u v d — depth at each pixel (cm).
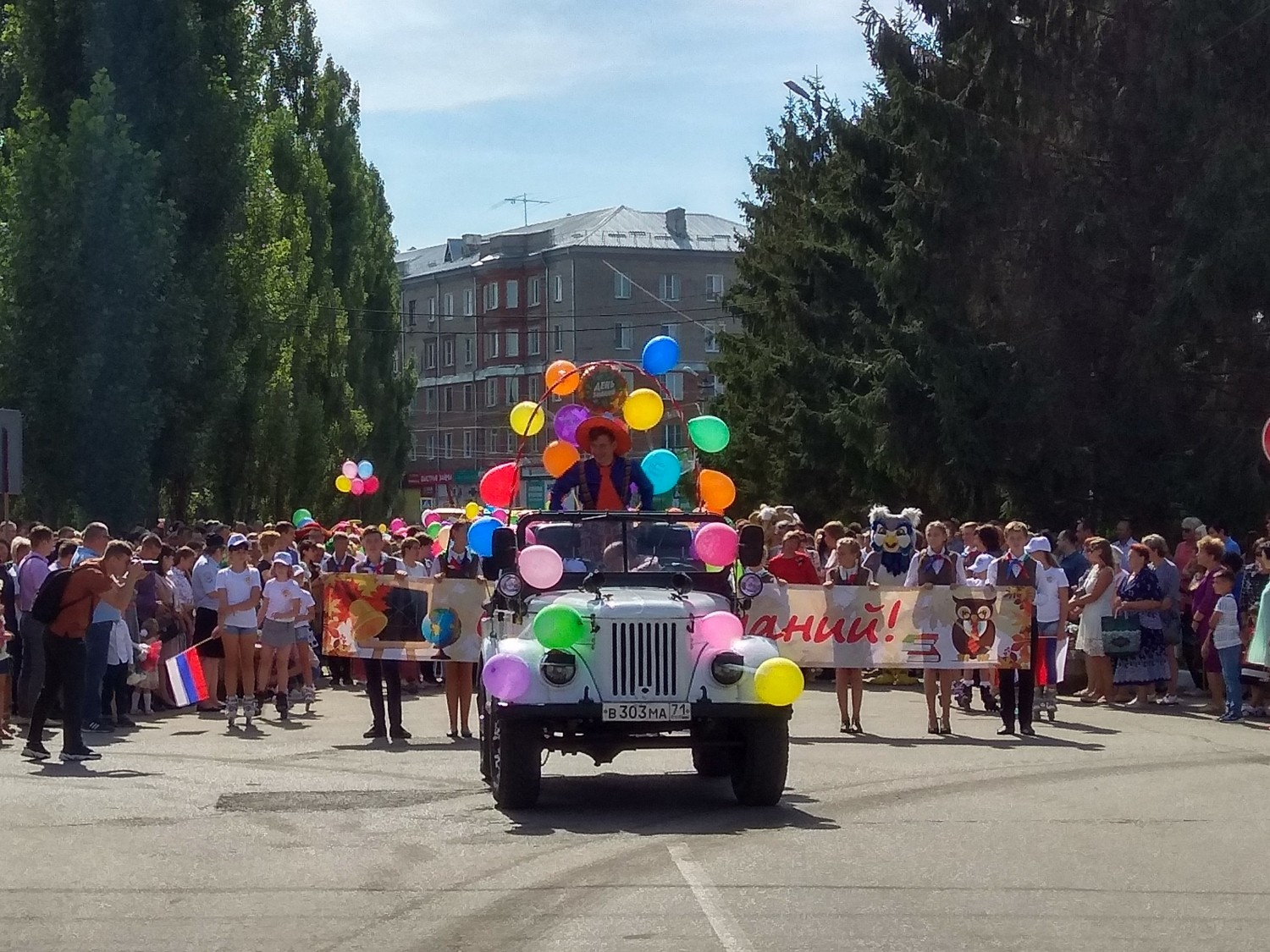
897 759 1405
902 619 1611
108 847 969
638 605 1096
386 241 6044
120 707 1717
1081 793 1198
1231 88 2734
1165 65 2744
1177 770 1329
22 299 2711
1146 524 2841
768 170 4328
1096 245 2828
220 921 771
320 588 2155
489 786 1232
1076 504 2878
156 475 3066
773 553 1948
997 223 2895
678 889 840
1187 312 2620
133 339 2742
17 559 1689
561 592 1177
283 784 1248
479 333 8931
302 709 1922
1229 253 2553
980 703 1961
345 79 5594
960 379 2759
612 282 8450
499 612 1236
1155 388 2767
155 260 2748
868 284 3447
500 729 1099
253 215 3416
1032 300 2908
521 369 8694
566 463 1348
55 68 3031
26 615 1661
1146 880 866
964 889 838
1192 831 1026
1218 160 2606
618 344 8450
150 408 2767
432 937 736
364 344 5562
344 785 1239
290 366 4153
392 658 1571
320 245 4700
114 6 2998
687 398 7962
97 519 2747
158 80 3048
